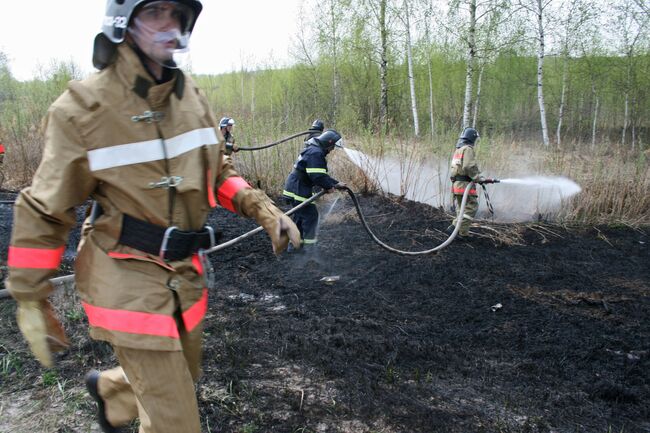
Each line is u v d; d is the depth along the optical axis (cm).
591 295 528
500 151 992
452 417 304
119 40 180
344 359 367
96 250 195
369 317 457
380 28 1983
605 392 338
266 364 357
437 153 948
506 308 487
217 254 638
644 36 1972
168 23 185
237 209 230
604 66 2123
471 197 725
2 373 332
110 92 182
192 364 219
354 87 2192
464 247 688
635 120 2198
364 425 293
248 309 463
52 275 187
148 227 193
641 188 847
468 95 1525
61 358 351
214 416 295
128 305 186
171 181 193
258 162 1019
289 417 297
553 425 304
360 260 623
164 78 195
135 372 189
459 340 417
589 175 906
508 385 347
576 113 2389
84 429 282
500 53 1909
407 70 2214
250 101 2120
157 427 187
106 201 192
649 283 573
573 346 409
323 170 594
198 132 201
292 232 225
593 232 781
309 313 461
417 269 591
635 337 431
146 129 187
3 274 504
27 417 291
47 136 181
